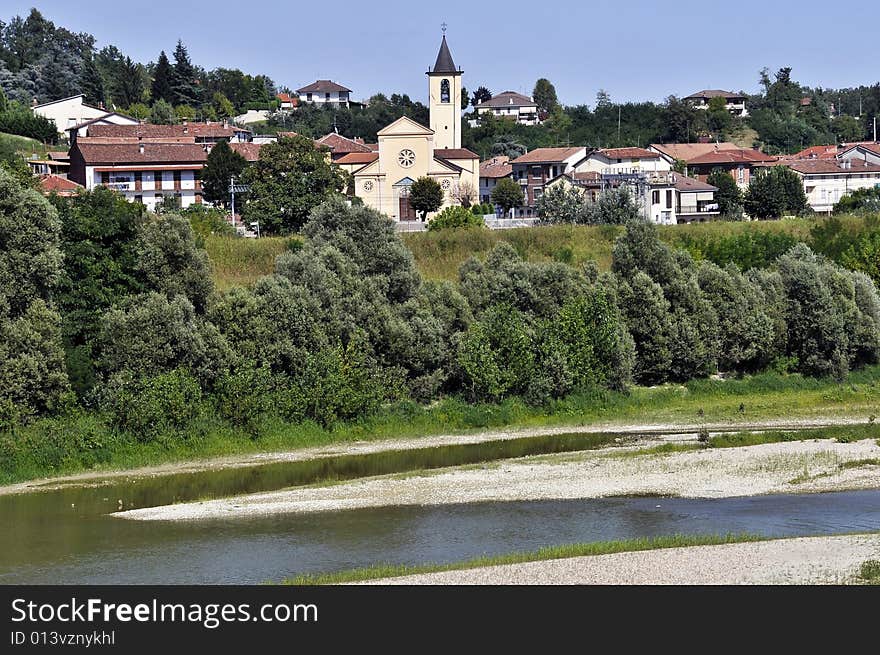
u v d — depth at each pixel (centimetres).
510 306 8369
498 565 4162
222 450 6638
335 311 7850
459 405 7638
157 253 7488
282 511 5228
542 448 6788
